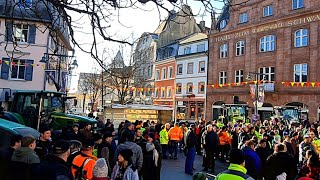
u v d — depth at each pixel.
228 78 38.81
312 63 30.22
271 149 11.48
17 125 8.63
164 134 17.66
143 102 54.50
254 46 35.75
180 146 20.61
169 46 51.50
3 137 8.05
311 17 30.47
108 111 28.83
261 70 34.97
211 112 40.62
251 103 35.00
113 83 36.22
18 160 5.00
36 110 14.05
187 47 47.16
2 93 28.56
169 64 50.03
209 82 41.28
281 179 7.33
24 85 29.64
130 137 8.04
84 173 5.59
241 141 12.95
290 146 11.42
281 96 32.44
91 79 44.53
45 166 4.36
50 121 14.59
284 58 32.62
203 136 14.85
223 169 14.69
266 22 34.41
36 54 29.58
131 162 6.70
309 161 7.09
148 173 8.99
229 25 39.06
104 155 7.66
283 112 26.28
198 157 18.59
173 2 4.59
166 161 16.81
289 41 32.28
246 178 4.78
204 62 43.09
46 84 30.56
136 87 46.72
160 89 51.78
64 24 5.70
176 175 12.93
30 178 4.39
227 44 39.44
